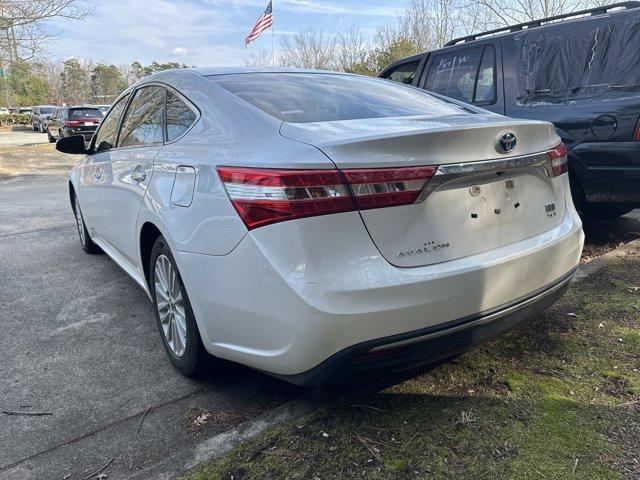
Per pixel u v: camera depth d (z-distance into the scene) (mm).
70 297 4070
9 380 2824
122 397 2633
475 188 2193
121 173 3410
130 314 3709
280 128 2230
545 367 2656
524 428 2189
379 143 1962
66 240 5941
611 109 4031
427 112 2674
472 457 2037
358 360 1990
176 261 2467
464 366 2699
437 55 5547
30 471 2104
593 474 1923
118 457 2180
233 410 2494
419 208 2039
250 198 2033
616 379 2514
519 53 4707
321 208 1909
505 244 2316
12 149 20219
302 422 2287
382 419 2293
